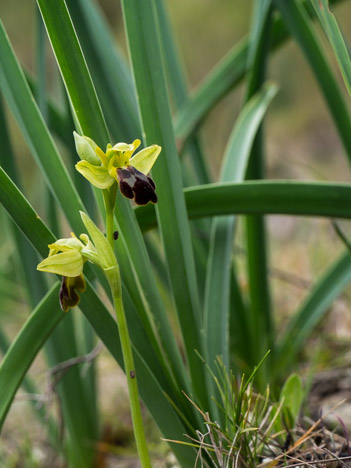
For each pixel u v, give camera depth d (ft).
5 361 1.50
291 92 7.90
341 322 2.24
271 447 1.57
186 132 2.03
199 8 9.35
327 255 2.71
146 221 1.63
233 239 1.73
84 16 1.90
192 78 9.16
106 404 2.20
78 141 1.33
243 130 1.89
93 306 1.48
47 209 1.92
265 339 1.96
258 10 1.94
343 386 1.90
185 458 1.50
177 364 1.52
